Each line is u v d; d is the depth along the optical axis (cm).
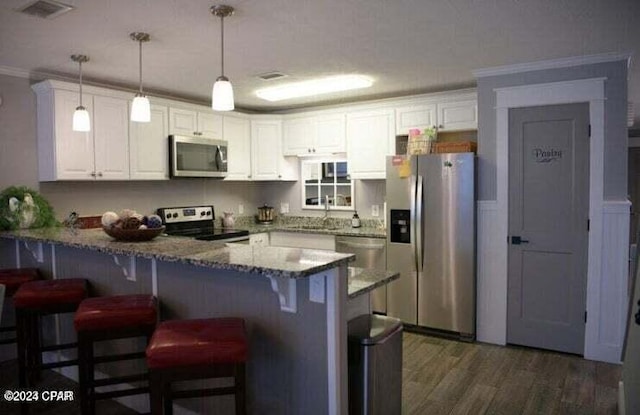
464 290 382
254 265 180
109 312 218
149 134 416
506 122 365
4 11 239
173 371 173
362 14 248
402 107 452
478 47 309
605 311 337
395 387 220
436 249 393
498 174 371
